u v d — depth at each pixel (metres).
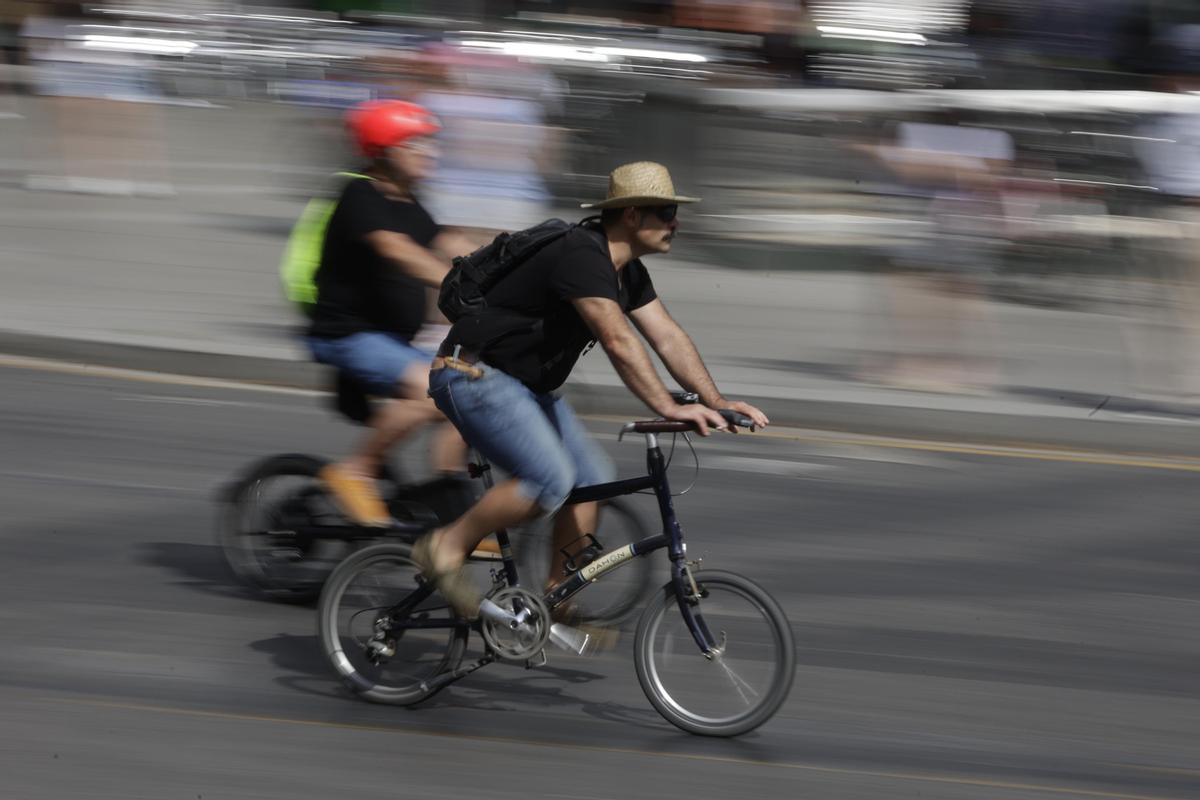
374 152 22.61
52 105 70.88
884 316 44.22
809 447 35.59
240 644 21.92
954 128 41.97
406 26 84.19
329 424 35.28
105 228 60.66
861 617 24.25
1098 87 58.47
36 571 24.61
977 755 19.17
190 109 97.00
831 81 60.06
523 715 19.86
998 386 41.19
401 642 20.08
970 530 29.48
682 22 62.69
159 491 29.38
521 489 19.00
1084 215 48.56
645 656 19.53
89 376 39.16
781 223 55.50
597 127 56.78
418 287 22.81
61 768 17.52
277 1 97.94
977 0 60.19
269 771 17.72
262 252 57.00
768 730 19.67
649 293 20.05
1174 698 21.45
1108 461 35.84
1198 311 40.34
